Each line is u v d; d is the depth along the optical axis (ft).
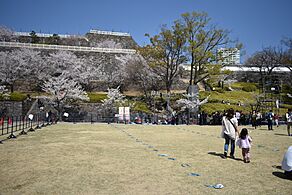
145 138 53.01
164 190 20.59
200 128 81.66
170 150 38.75
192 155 35.12
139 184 21.98
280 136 62.39
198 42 111.96
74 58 140.46
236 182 23.13
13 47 148.05
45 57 136.46
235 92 163.22
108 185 21.58
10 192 19.52
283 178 24.68
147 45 116.88
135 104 120.88
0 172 24.95
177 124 103.14
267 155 36.55
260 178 24.54
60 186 21.09
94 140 48.19
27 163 28.73
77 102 114.62
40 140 47.29
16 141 45.88
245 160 31.48
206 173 25.94
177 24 110.63
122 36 226.79
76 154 34.19
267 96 155.94
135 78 132.57
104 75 141.18
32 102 111.24
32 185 21.20
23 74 130.52
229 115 34.24
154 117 108.78
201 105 123.65
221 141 50.16
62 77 115.96
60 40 206.69
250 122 105.29
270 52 190.90
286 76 183.32
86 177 23.75
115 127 79.82
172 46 114.62
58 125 84.84
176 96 132.05
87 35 221.87
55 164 28.43
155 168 27.50
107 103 113.50
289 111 64.95
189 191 20.45
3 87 110.93
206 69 116.98
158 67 124.26
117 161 30.48
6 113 107.65
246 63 211.20
